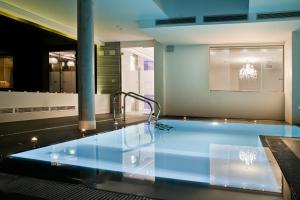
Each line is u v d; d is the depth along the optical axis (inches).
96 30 354.0
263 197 76.2
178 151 153.6
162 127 259.6
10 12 259.9
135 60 509.7
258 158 132.7
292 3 240.8
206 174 101.4
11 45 377.1
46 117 320.5
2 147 146.5
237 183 90.2
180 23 293.3
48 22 308.7
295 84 308.7
